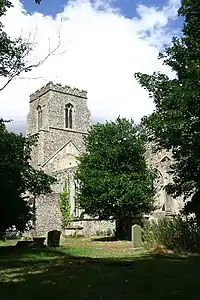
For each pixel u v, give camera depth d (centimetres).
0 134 1762
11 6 1217
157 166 3584
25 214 1964
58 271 1068
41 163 5716
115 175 2939
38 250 1708
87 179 2945
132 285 827
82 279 914
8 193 1866
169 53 1750
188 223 1728
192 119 1480
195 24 1606
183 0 1633
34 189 2052
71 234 3450
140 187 2869
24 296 709
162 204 3478
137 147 2975
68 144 5978
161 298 683
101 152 3022
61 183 4212
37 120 6228
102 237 3191
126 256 1574
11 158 1880
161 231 1778
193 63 1461
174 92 1574
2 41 1175
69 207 4100
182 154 1677
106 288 791
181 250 1645
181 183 1823
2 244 2312
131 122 3069
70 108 6219
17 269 1122
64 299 679
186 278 925
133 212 2908
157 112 1719
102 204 2897
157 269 1102
